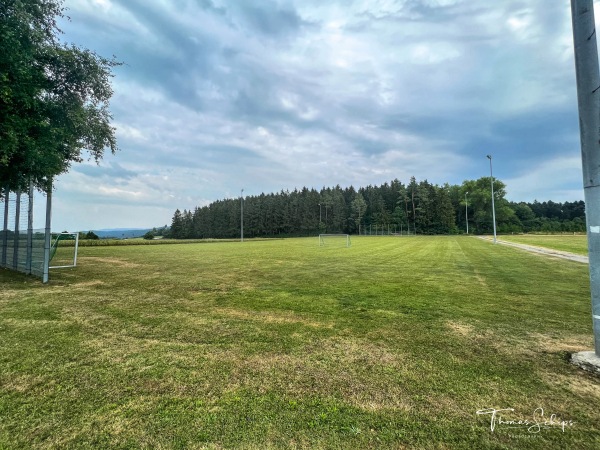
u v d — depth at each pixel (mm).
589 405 2580
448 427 2289
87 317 5293
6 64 7688
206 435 2209
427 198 75938
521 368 3283
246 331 4551
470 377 3080
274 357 3604
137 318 5234
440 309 5785
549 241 31062
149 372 3217
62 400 2689
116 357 3605
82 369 3293
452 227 73250
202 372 3219
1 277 9797
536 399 2676
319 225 84125
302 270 11492
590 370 3195
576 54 3418
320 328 4684
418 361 3475
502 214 72125
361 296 6914
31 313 5547
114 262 14477
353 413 2471
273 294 7168
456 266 12398
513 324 4844
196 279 9414
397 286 8109
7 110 7895
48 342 4090
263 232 81250
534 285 8148
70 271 11258
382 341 4121
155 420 2393
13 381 3031
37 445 2117
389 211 83188
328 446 2082
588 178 3348
